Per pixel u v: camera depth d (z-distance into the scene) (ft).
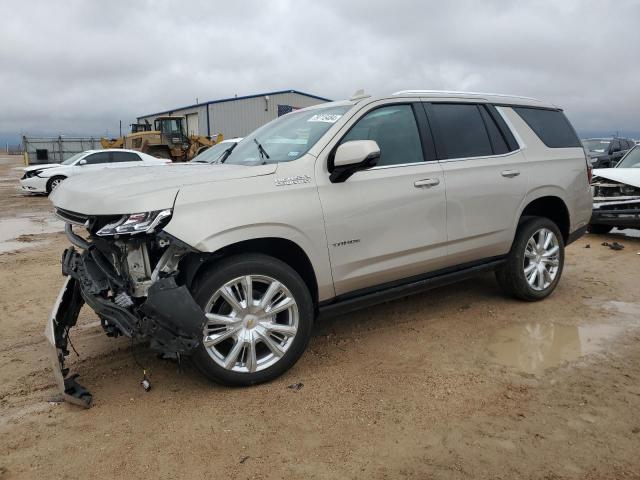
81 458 9.06
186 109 134.82
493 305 16.87
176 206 10.18
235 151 14.76
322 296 12.33
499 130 15.97
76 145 146.61
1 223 39.99
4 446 9.43
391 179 13.02
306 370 12.33
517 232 16.33
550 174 16.69
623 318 15.64
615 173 28.43
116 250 10.76
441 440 9.45
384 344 13.84
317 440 9.50
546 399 10.84
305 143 12.67
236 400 10.96
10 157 266.77
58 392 11.54
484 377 11.85
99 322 15.97
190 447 9.34
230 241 10.60
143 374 12.25
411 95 14.28
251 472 8.64
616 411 10.33
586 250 25.85
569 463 8.75
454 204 14.20
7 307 17.95
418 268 13.85
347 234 12.26
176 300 9.96
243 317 11.11
